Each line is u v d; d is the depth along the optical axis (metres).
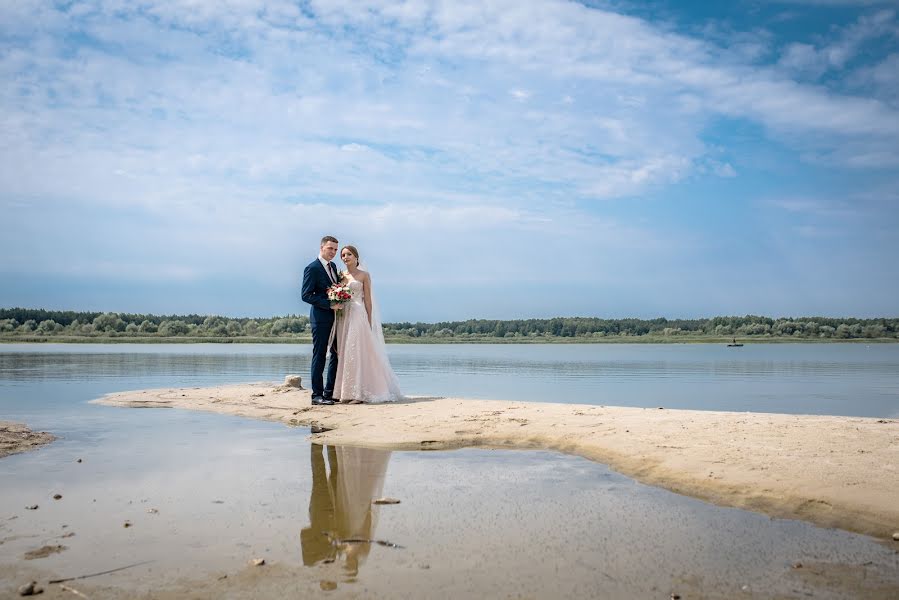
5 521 3.94
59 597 2.81
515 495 4.62
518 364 31.08
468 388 16.98
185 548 3.46
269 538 3.64
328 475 5.27
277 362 27.83
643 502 4.43
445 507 4.31
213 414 9.27
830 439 5.75
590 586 2.96
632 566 3.22
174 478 5.14
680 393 16.06
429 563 3.25
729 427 6.50
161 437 7.21
